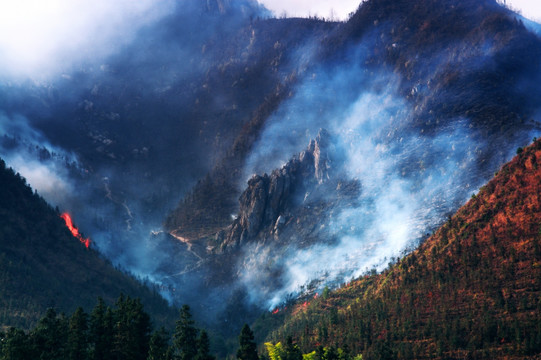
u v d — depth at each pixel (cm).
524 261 14862
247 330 9775
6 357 9431
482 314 14162
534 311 13612
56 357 9781
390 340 14688
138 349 10112
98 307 10494
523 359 12656
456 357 13438
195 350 9731
